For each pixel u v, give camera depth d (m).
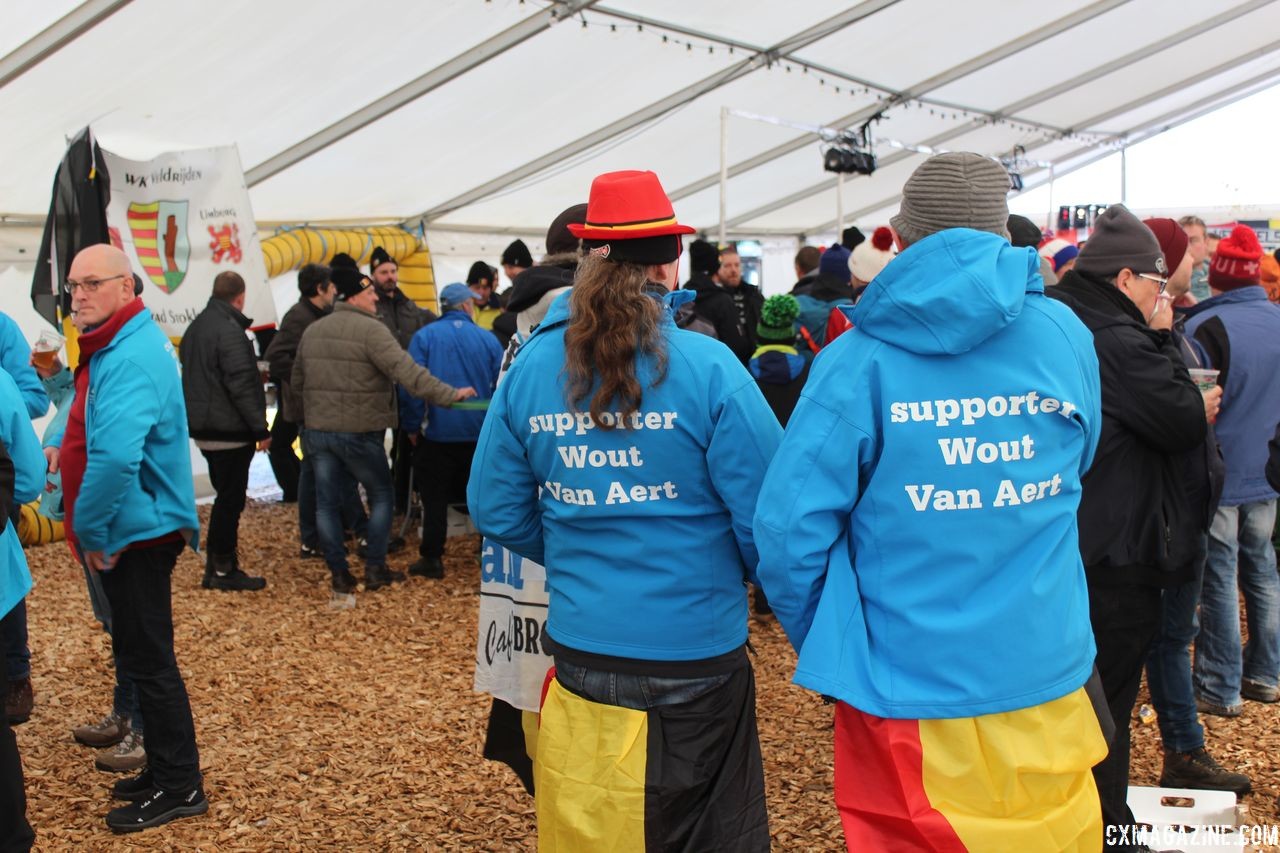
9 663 4.27
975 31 9.74
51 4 5.57
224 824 3.46
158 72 6.58
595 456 2.12
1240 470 3.91
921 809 1.86
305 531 7.14
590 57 7.99
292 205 9.73
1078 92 13.10
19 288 7.74
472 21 6.96
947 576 1.87
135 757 3.86
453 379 6.42
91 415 3.27
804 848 3.14
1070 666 1.91
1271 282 5.82
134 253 7.01
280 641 5.45
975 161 1.98
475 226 11.51
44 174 7.50
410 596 6.26
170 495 3.37
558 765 2.18
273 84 7.14
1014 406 1.87
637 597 2.13
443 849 3.27
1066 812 1.89
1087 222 14.10
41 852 3.27
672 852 2.15
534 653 2.69
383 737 4.18
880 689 1.87
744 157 11.55
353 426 5.96
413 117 8.25
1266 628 4.12
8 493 2.70
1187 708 3.37
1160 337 2.71
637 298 2.07
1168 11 10.70
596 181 2.14
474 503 2.37
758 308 7.66
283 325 7.02
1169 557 2.62
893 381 1.88
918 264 1.87
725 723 2.19
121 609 3.38
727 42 8.51
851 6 8.35
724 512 2.17
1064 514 1.93
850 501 1.91
